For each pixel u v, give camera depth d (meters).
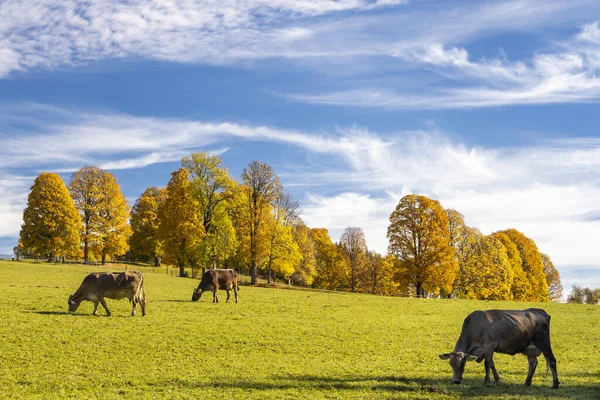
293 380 17.69
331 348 23.67
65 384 16.61
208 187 67.69
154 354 21.08
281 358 21.31
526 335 17.08
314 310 36.69
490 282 71.75
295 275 89.81
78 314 28.86
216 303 37.56
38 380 16.98
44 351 20.64
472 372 19.81
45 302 32.38
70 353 20.56
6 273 49.66
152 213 89.25
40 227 67.75
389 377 18.41
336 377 18.22
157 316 29.75
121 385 16.72
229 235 68.31
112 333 24.31
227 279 38.56
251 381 17.42
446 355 16.94
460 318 36.41
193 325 27.41
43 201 67.56
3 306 30.16
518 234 90.81
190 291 45.97
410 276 60.81
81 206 73.62
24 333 23.31
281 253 68.94
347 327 29.59
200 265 66.62
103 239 75.06
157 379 17.47
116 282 29.03
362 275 97.25
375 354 22.73
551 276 100.12
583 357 23.44
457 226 73.12
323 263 99.69
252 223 67.56
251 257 67.50
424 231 61.09
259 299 42.16
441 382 17.77
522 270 83.06
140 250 89.62
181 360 20.33
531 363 17.41
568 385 17.52
